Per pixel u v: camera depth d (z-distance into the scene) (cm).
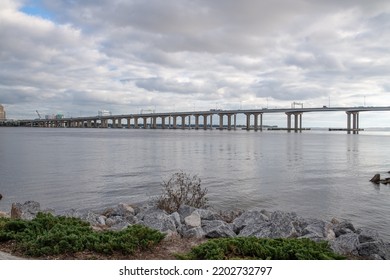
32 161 4756
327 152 7206
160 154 6003
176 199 1670
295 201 2295
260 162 4838
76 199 2306
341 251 1019
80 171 3725
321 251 895
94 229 1133
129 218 1480
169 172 3641
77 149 7162
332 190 2714
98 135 16100
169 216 1372
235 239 920
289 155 6212
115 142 10012
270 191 2628
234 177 3328
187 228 1259
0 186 2773
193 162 4716
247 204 2191
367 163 4969
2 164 4362
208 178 3241
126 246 883
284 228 1227
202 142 10194
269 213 1645
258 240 931
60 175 3416
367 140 15162
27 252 856
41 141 10431
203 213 1488
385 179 3175
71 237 883
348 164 4806
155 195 2381
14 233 970
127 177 3284
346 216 1905
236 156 5738
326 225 1325
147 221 1329
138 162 4672
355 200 2344
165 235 998
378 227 1680
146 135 16450
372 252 1023
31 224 1016
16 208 1472
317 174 3681
